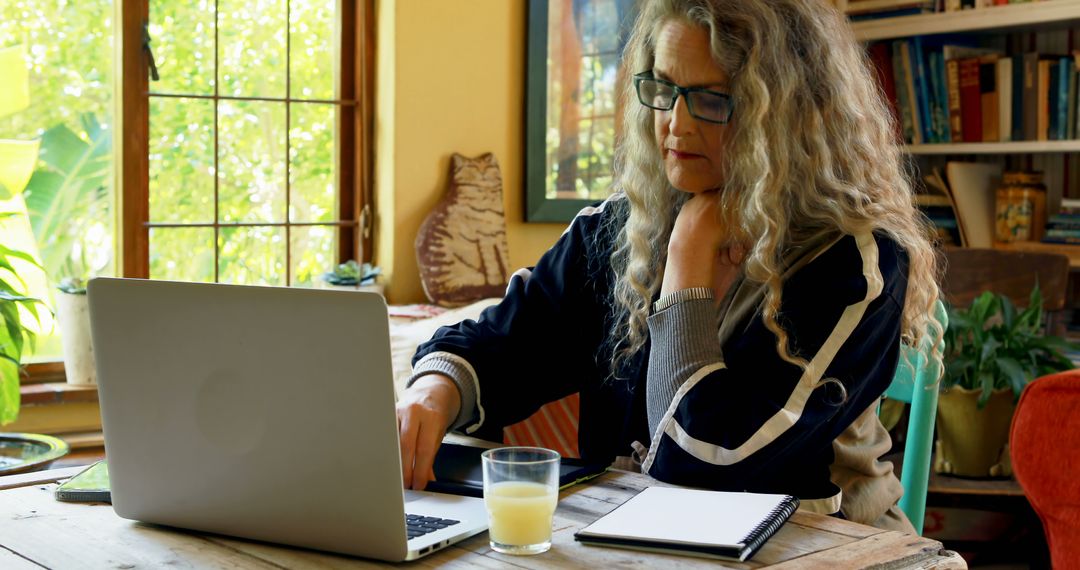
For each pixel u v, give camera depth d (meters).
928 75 3.52
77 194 2.96
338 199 3.29
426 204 3.27
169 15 2.99
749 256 1.37
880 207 1.44
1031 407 2.28
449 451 1.40
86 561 1.03
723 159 1.42
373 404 0.97
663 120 1.47
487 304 2.81
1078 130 3.24
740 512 1.12
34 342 2.53
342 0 3.24
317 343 0.98
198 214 3.07
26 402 2.73
